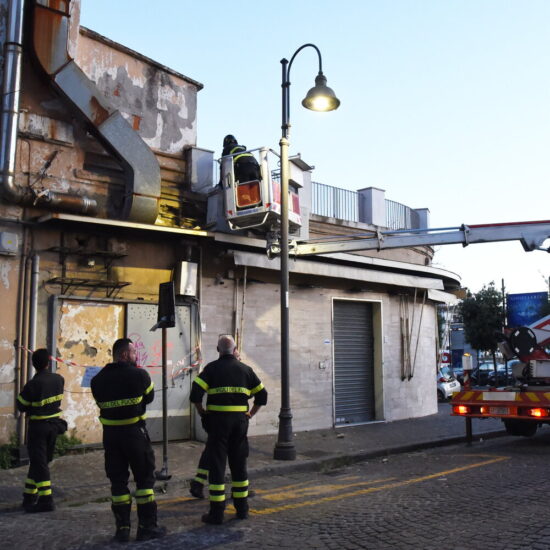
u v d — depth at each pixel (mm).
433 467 9742
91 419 10555
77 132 10906
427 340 18078
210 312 12391
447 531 5793
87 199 10422
